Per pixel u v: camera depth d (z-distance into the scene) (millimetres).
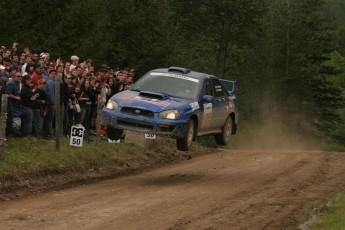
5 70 20141
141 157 23391
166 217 12969
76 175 18297
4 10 36344
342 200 15812
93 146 21766
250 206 14695
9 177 15883
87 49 38219
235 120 21266
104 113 17828
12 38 36094
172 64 50938
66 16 38719
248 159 25500
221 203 14930
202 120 18688
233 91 21250
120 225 12000
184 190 16766
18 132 20094
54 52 37375
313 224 12922
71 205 13859
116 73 26344
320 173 21516
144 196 15461
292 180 19594
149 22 50719
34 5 37969
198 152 28766
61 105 21328
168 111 17406
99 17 41156
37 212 12945
